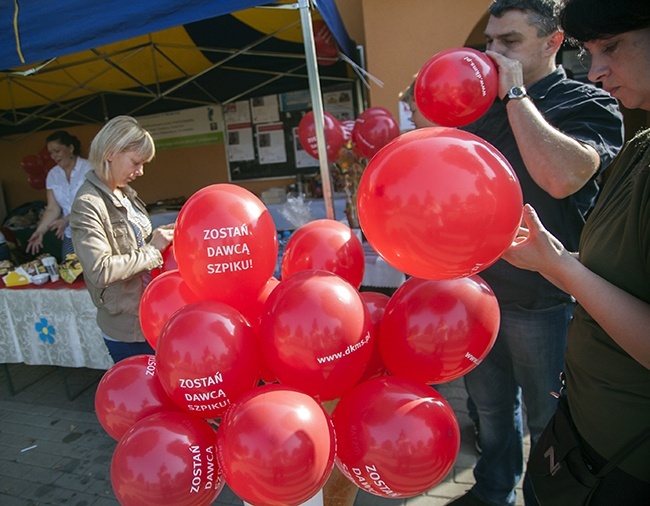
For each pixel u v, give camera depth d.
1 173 6.38
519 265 0.96
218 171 5.73
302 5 2.09
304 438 0.81
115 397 1.08
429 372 0.99
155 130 5.75
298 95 5.32
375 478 0.90
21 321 3.05
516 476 1.86
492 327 1.01
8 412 3.12
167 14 2.03
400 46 4.32
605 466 0.94
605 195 1.00
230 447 0.83
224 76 5.02
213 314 0.93
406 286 1.05
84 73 4.50
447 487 2.17
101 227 1.80
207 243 1.00
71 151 3.42
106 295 1.91
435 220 0.76
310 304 0.88
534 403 1.66
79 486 2.40
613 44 0.84
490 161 0.80
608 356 0.93
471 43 4.95
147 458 0.89
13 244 4.12
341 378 0.90
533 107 1.23
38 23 2.16
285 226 4.46
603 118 1.36
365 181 0.85
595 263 0.93
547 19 1.39
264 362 1.03
